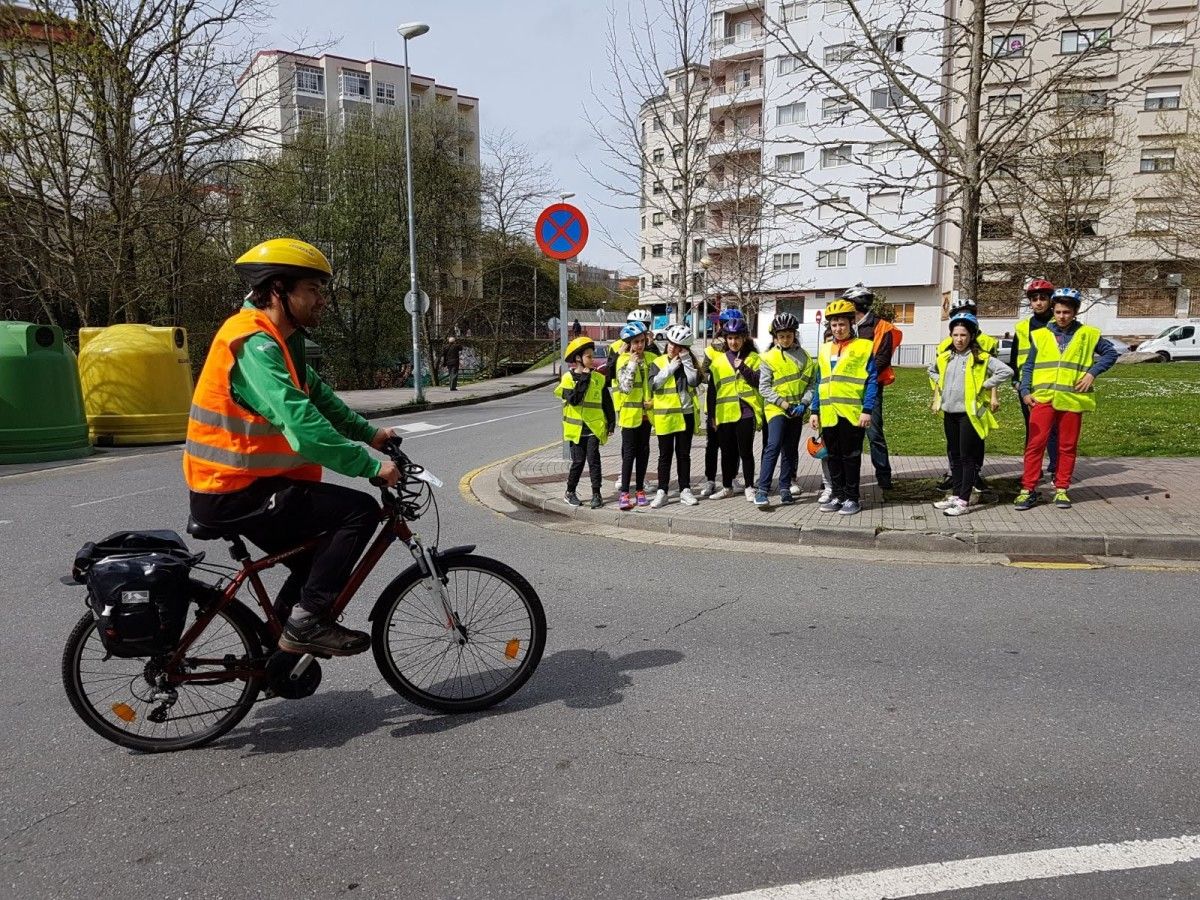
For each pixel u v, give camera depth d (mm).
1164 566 6012
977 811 2877
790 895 2438
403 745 3496
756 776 3156
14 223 17594
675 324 8180
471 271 43094
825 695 3891
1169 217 31312
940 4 11961
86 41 16766
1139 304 44312
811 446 8164
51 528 7664
